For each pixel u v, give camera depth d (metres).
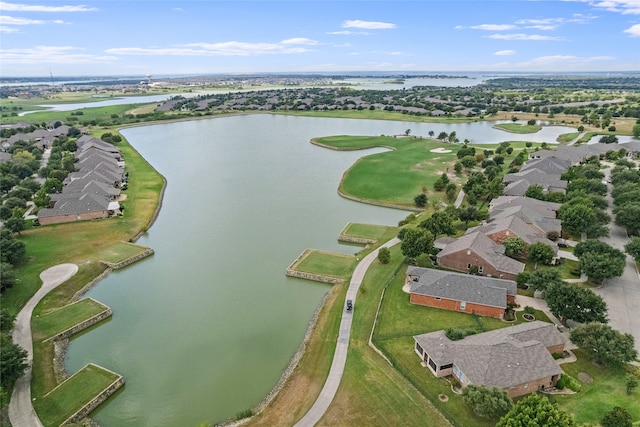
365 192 121.25
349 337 56.66
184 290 71.44
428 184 127.00
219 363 53.81
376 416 43.34
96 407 47.00
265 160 166.12
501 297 59.72
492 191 111.62
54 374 51.56
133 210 108.06
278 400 46.91
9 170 136.00
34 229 94.25
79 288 71.38
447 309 61.97
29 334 58.22
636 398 44.47
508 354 46.81
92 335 59.94
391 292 66.94
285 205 113.75
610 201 105.88
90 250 84.69
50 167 142.88
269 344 57.47
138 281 74.69
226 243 89.94
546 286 60.50
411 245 73.12
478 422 41.84
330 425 42.66
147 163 161.25
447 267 73.38
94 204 102.06
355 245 88.06
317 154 176.88
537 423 36.12
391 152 171.00
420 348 51.94
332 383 48.44
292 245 88.38
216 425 44.16
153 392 49.09
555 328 52.53
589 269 65.81
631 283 67.56
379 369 50.09
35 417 44.44
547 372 45.84
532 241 76.81
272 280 74.31
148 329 61.03
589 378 47.62
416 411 43.62
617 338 48.44
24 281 71.56
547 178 116.88
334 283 72.19
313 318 63.00
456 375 48.00
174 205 114.88
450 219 84.88
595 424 40.91
